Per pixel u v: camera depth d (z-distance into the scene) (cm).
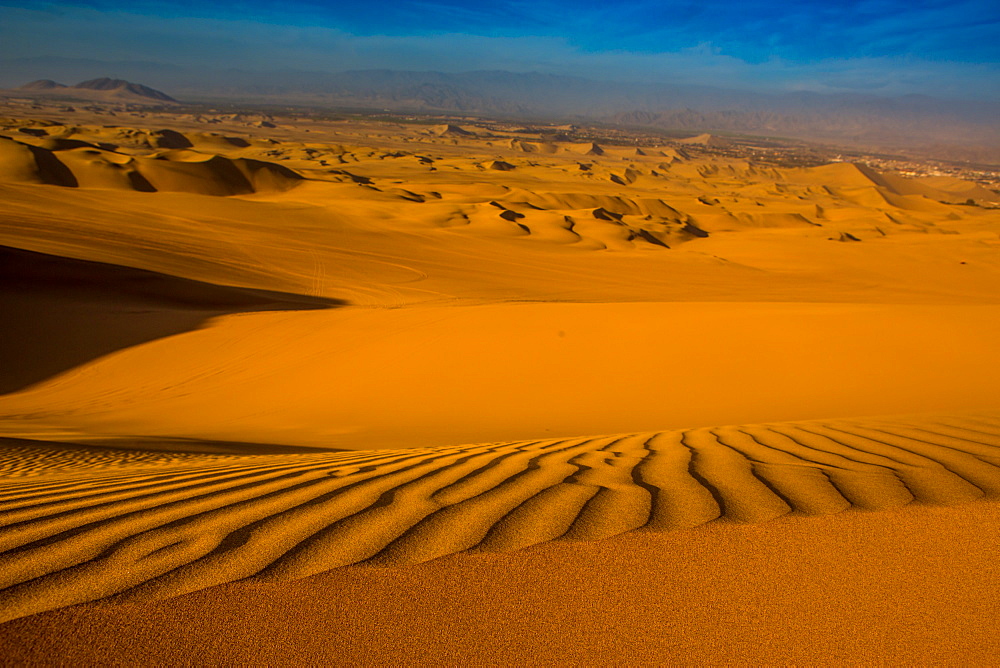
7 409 1516
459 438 930
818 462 385
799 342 1363
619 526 242
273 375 1648
